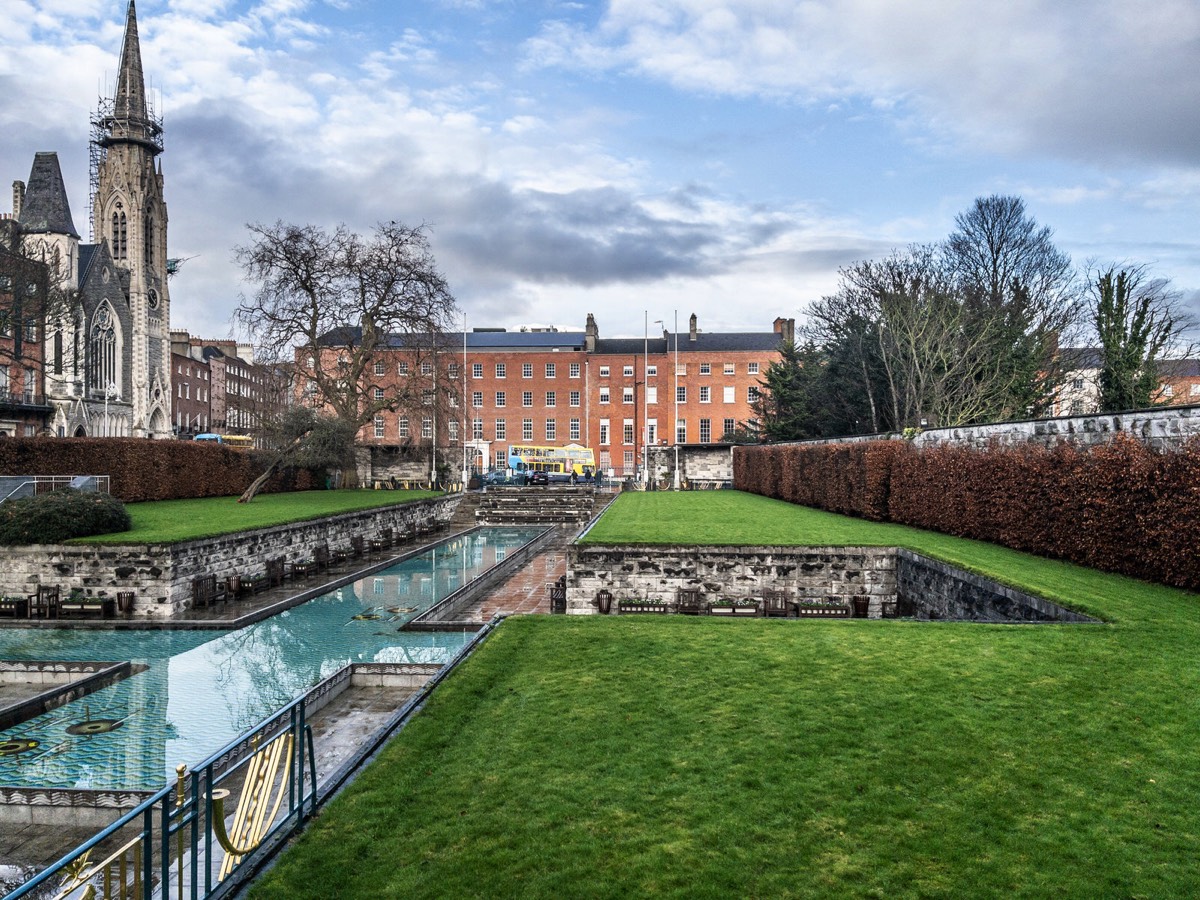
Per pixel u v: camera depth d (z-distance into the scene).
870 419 44.81
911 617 15.90
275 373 40.12
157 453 32.41
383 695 12.42
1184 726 6.71
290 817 5.68
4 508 18.80
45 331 43.75
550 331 82.19
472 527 39.75
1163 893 4.52
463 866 4.99
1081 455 14.24
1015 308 41.31
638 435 73.69
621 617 11.79
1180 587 11.73
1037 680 8.00
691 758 6.50
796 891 4.66
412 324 40.25
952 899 4.54
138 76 71.62
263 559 22.36
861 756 6.42
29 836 7.93
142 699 12.46
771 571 17.02
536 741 6.95
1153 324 37.91
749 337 76.75
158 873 6.49
